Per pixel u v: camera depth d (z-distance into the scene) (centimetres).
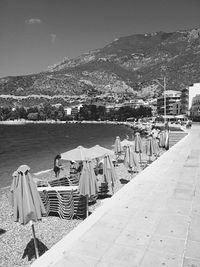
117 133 9800
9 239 1136
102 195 1656
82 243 746
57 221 1307
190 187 1253
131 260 673
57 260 670
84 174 1210
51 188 1377
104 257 685
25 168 888
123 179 2094
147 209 980
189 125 6612
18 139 7894
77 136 8662
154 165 1762
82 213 1330
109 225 852
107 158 1541
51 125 19650
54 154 4353
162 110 17112
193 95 13325
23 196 870
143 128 8481
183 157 2069
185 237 777
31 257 987
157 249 718
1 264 944
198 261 665
